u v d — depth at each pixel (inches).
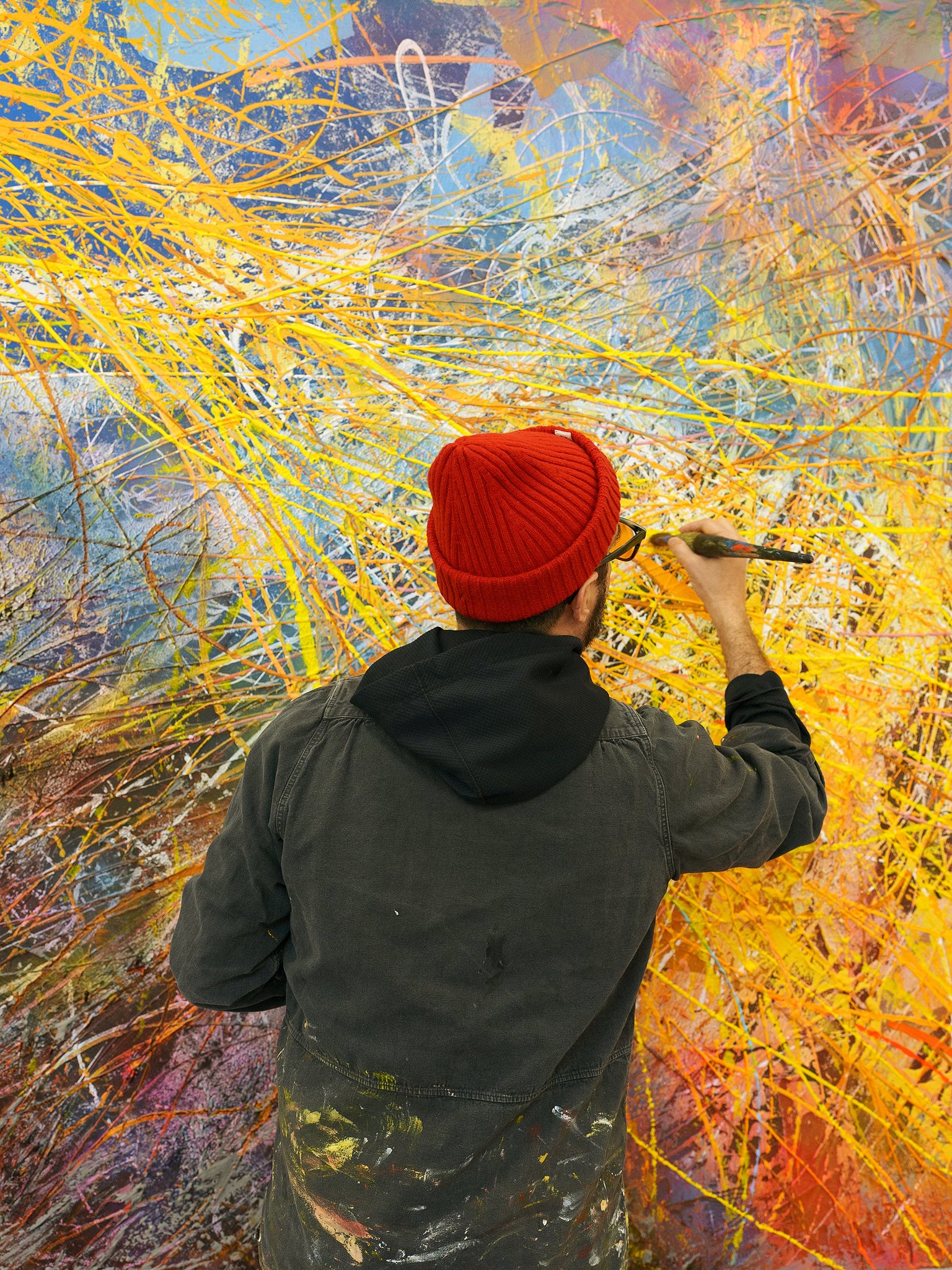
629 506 42.5
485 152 42.1
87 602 39.1
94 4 39.1
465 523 22.8
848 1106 43.2
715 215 43.4
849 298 44.0
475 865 23.9
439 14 41.9
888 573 43.9
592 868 24.0
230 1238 40.1
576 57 42.6
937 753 43.9
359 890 24.0
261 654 40.6
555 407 42.3
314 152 40.9
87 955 39.0
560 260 42.4
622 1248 29.5
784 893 43.1
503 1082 24.2
